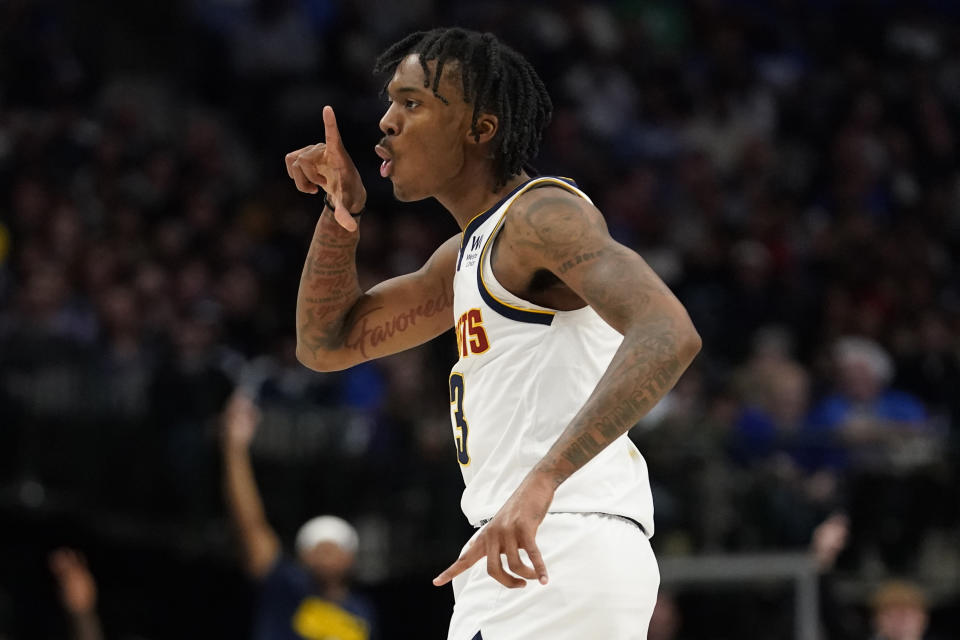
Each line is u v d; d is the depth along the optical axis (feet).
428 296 35.70
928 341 120.67
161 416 90.38
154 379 90.89
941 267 140.15
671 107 153.58
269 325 110.63
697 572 84.48
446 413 94.99
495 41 31.99
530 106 32.09
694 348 27.12
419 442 92.22
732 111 155.63
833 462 93.20
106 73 142.82
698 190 141.79
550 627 29.30
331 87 141.79
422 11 149.89
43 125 121.29
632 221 135.95
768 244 134.41
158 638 97.40
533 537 26.02
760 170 148.46
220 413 90.68
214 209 121.39
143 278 102.78
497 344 30.63
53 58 130.93
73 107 127.54
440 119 31.40
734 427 95.20
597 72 149.89
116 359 94.68
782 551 89.51
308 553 78.74
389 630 96.27
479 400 30.89
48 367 90.63
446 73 31.37
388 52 33.27
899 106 160.45
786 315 123.44
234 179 130.93
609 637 29.37
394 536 90.43
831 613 84.99
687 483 90.02
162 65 147.13
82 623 82.12
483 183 31.99
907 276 134.92
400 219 125.70
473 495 31.01
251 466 90.12
